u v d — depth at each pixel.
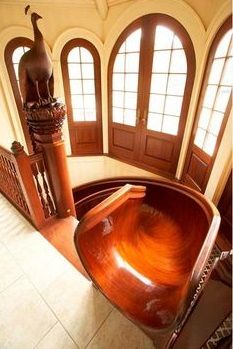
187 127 2.81
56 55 3.22
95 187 3.58
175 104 2.89
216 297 0.63
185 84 2.65
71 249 1.63
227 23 1.97
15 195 1.92
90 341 1.12
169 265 1.52
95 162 4.16
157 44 2.70
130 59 3.04
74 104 3.71
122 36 2.94
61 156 1.70
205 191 2.49
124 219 1.39
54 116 1.47
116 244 1.32
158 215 2.51
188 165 2.99
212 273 0.70
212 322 0.65
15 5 2.88
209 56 2.29
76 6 2.92
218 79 2.20
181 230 2.21
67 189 1.87
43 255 1.59
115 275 1.13
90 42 3.18
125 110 3.49
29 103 1.40
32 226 1.85
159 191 2.58
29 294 1.33
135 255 1.42
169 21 2.46
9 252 1.61
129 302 1.02
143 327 0.94
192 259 1.55
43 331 1.15
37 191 1.72
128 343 1.11
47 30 3.07
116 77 3.33
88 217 0.99
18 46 3.15
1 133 3.44
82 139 4.02
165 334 1.03
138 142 3.53
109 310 1.24
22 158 1.50
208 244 1.07
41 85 1.40
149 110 3.20
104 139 3.98
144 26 2.68
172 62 2.69
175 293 1.04
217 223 1.38
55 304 1.27
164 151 3.28
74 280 1.40
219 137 2.16
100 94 3.61
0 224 1.87
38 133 1.54
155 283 1.18
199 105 2.58
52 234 1.78
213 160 2.30
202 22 2.22
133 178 3.19
